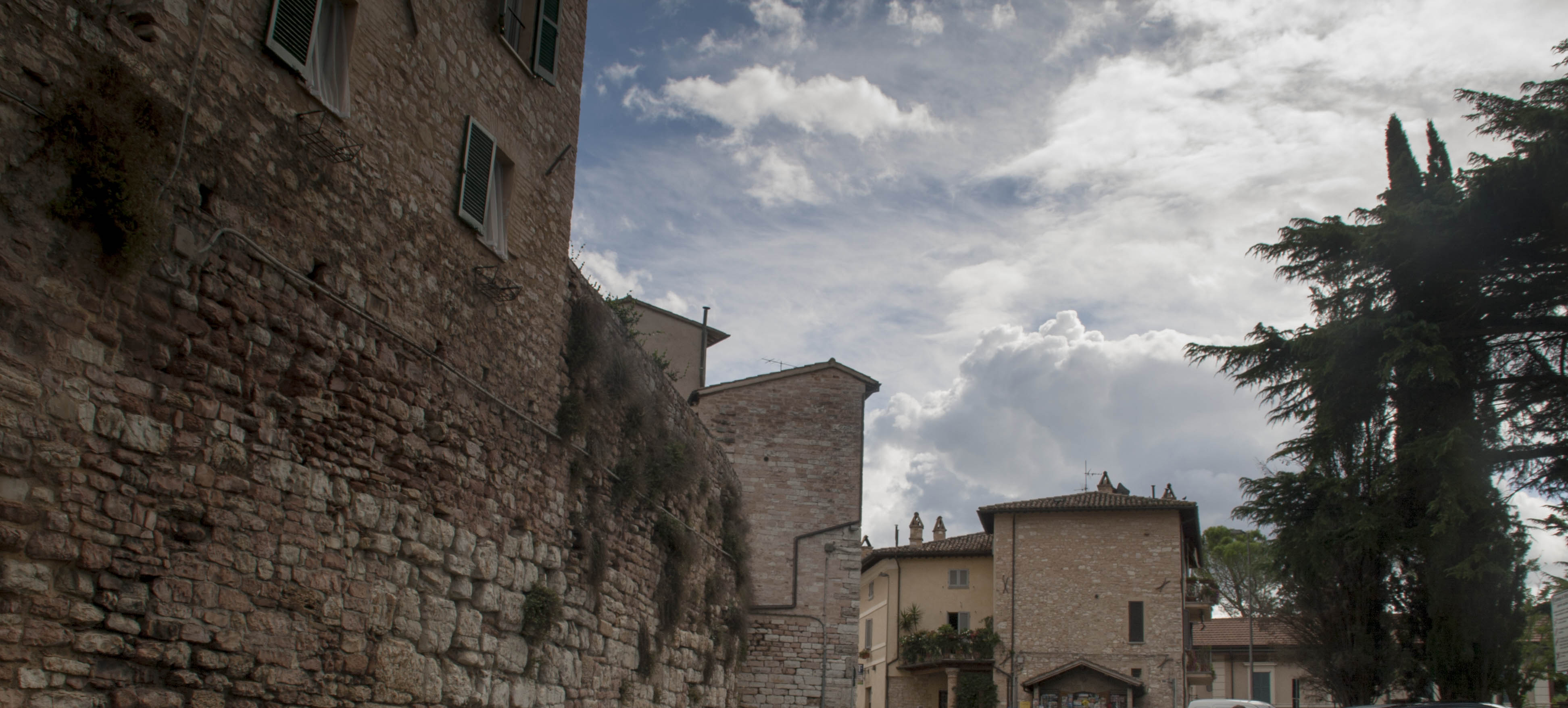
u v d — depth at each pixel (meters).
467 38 14.02
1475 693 23.02
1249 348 26.19
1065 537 54.94
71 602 8.34
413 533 12.32
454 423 13.28
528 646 14.66
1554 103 22.81
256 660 9.98
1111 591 53.50
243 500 9.95
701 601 22.58
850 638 28.83
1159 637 52.25
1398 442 24.39
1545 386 23.72
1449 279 23.88
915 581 59.69
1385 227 24.25
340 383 11.27
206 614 9.49
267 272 10.36
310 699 10.57
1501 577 22.62
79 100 8.45
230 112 9.99
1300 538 25.61
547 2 16.00
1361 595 24.77
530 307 15.36
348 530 11.27
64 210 8.30
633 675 18.44
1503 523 22.62
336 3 11.69
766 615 28.78
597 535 17.14
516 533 14.62
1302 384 25.73
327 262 11.20
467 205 13.76
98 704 8.52
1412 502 23.88
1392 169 26.69
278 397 10.45
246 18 10.25
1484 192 22.73
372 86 12.02
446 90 13.48
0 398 7.84
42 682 8.09
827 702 28.25
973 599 58.47
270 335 10.38
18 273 8.01
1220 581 68.06
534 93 15.69
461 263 13.70
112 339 8.76
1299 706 53.72
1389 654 24.30
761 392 30.66
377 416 11.83
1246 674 55.25
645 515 19.52
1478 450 22.81
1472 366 23.97
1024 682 52.44
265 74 10.46
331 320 11.18
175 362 9.33
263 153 10.39
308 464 10.77
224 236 9.87
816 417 30.55
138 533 8.90
